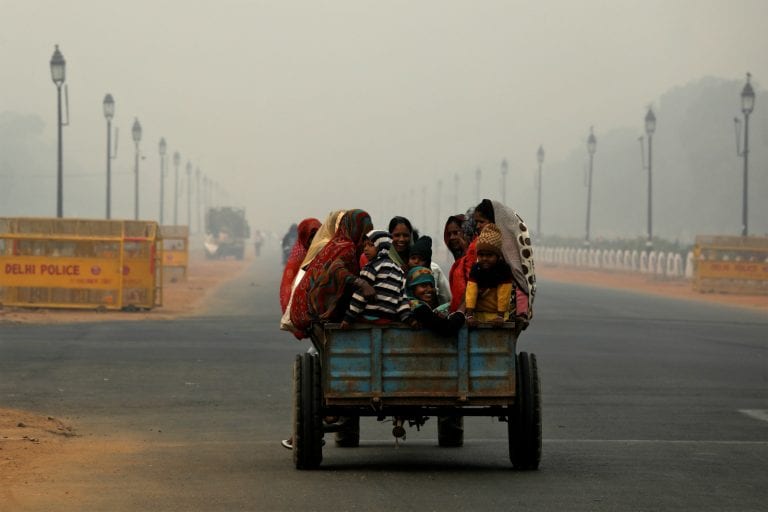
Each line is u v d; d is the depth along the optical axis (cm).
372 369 3019
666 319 9625
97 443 3703
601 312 10294
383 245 3098
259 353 6469
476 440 3906
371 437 4000
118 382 5228
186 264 14725
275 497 2728
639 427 4125
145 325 8200
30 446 3547
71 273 9394
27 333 7400
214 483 2931
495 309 3117
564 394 5016
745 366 6181
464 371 3019
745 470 3173
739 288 14250
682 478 3028
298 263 3503
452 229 3459
